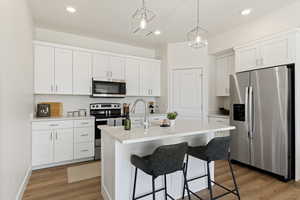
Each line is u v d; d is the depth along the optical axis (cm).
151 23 323
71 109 381
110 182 189
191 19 308
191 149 200
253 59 301
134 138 155
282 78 249
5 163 149
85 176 267
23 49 222
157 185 199
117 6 263
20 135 205
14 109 178
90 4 258
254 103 283
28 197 209
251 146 288
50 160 303
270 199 204
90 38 400
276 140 255
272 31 286
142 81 440
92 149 343
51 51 330
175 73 435
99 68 379
